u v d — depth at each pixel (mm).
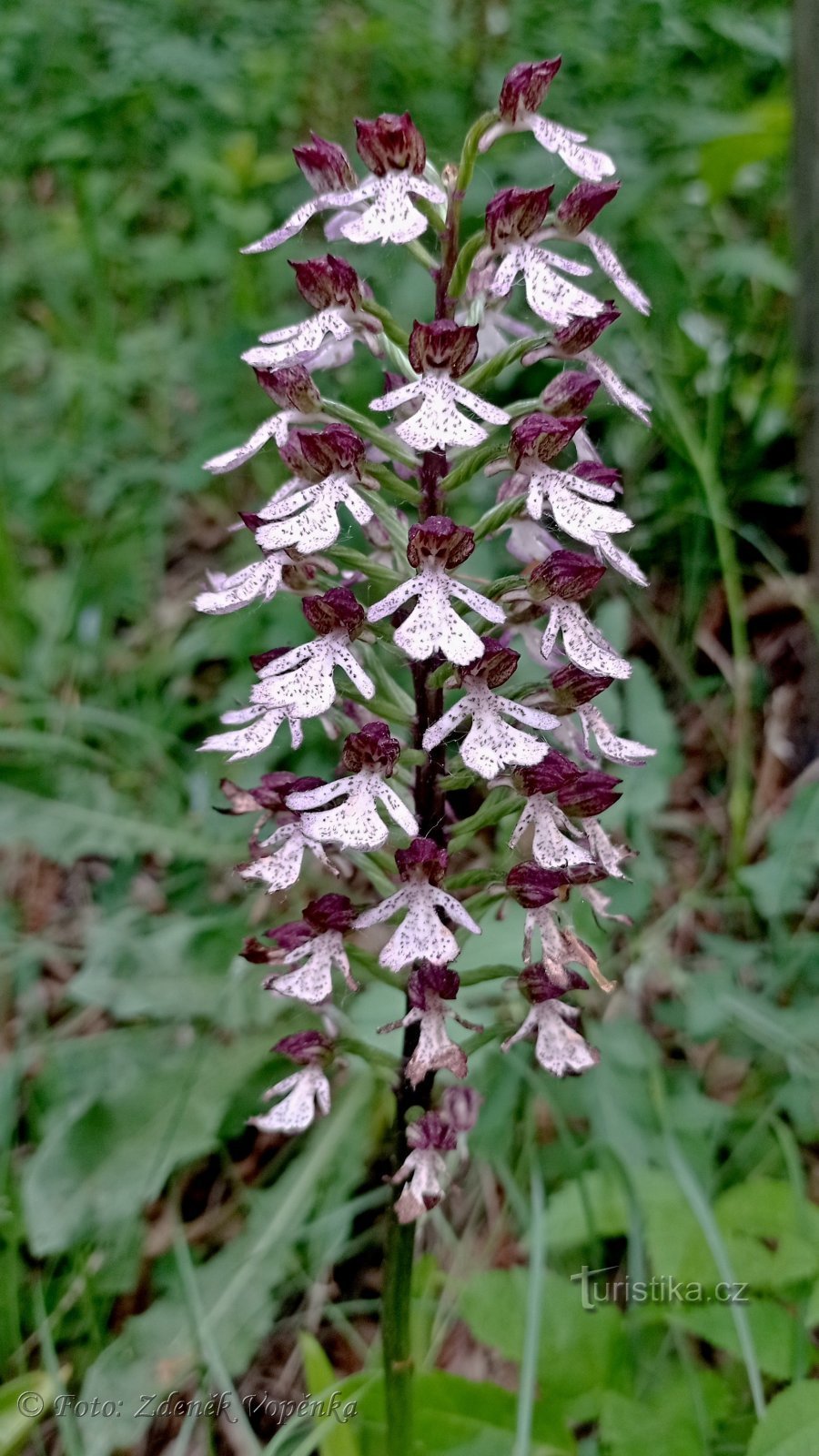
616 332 400
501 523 221
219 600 226
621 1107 285
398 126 211
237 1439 274
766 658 396
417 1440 244
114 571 445
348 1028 298
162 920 349
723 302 456
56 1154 288
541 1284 235
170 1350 274
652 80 557
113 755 398
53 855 341
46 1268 285
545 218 218
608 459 415
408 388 210
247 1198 293
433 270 218
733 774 373
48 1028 351
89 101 640
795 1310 255
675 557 415
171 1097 298
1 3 690
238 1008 310
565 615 221
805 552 405
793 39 336
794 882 323
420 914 214
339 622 219
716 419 363
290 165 515
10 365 563
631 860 328
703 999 302
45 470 487
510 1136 290
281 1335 289
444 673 214
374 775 217
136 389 535
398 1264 229
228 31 691
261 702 213
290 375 219
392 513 224
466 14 579
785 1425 223
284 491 222
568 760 219
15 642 425
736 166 402
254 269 515
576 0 597
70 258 568
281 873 223
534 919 223
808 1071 283
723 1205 258
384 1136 308
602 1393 241
